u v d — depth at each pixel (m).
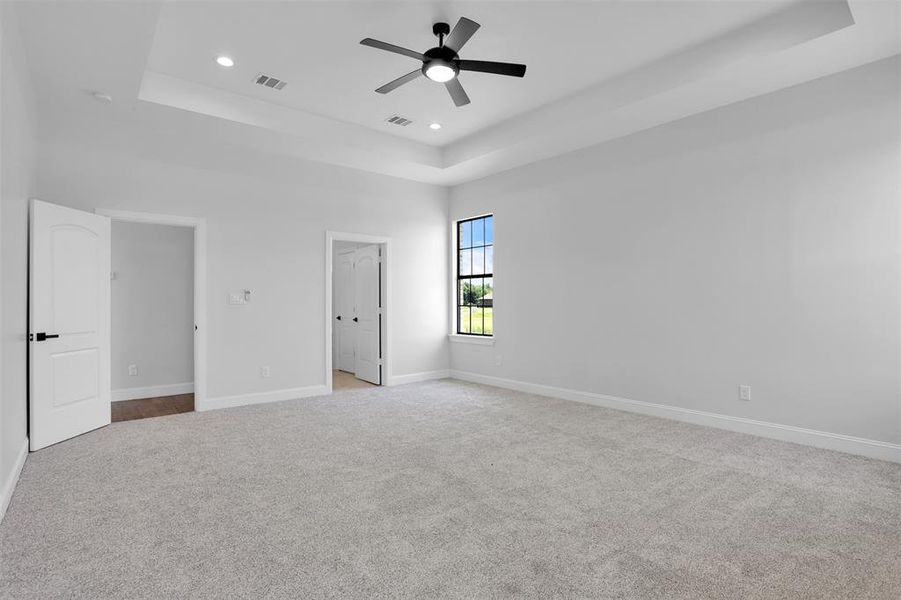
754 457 3.36
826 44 3.07
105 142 4.30
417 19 3.19
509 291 6.06
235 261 5.06
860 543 2.19
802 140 3.64
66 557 2.06
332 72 3.92
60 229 3.74
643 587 1.85
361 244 7.05
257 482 2.92
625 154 4.80
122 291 5.41
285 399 5.37
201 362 4.83
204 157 4.86
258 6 3.02
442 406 5.04
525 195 5.84
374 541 2.21
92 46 3.06
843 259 3.46
